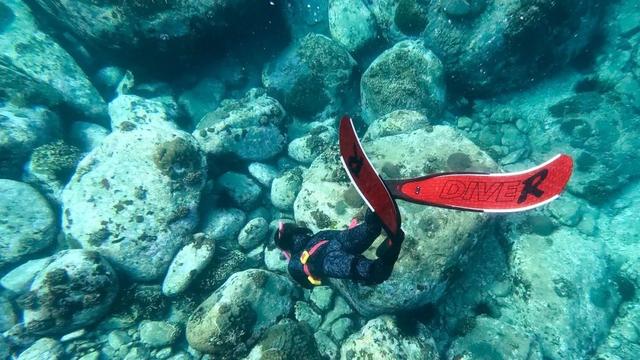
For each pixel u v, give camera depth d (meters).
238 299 5.07
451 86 7.88
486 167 5.55
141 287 5.98
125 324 5.73
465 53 7.18
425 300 5.00
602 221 6.31
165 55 7.73
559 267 5.50
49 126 7.28
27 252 6.46
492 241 5.96
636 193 6.36
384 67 7.24
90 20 7.12
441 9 7.00
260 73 8.92
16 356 5.53
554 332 5.16
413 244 4.88
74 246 6.10
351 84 8.02
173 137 6.33
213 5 7.02
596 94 6.96
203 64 8.45
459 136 5.93
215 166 7.12
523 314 5.39
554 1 6.31
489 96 7.79
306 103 7.95
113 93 8.91
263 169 7.19
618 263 5.81
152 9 6.82
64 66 8.16
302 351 4.73
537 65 7.25
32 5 7.83
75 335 5.56
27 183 6.82
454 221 5.01
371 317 5.25
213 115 7.59
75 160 7.10
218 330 4.89
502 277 5.69
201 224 6.43
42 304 5.26
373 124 6.98
